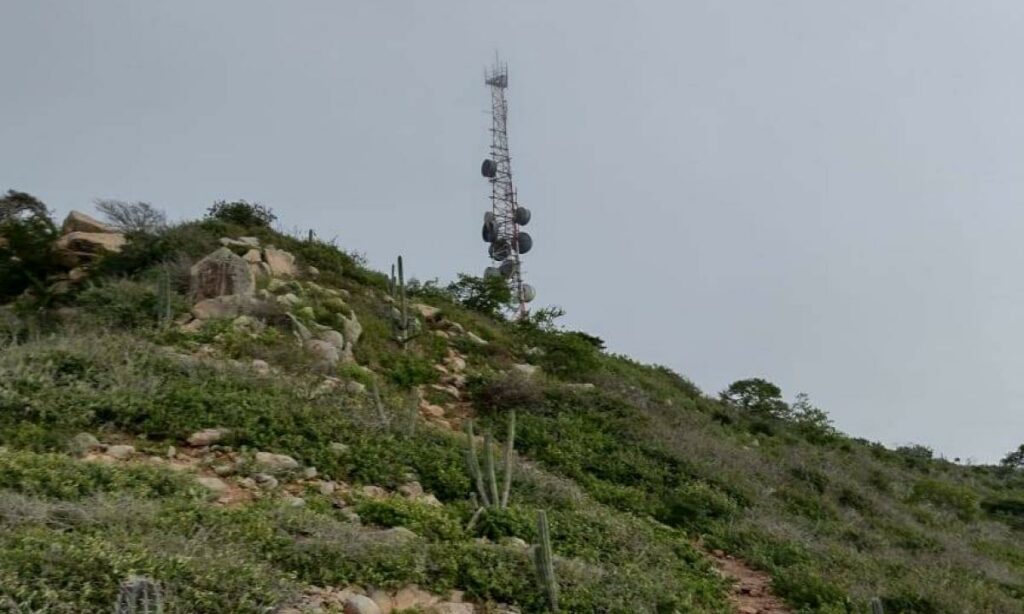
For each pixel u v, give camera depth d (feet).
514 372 55.62
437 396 50.47
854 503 55.06
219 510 24.03
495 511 29.96
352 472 31.86
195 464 29.14
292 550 22.43
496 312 77.15
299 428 33.65
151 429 30.91
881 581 35.81
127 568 18.78
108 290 47.96
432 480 33.40
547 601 24.45
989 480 108.99
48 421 29.71
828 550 39.50
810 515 48.03
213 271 49.78
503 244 95.45
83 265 57.11
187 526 22.08
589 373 64.34
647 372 83.25
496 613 23.34
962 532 59.11
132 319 44.88
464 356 59.16
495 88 104.32
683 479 45.75
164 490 25.27
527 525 29.73
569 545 29.91
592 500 38.17
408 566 23.41
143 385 33.60
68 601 17.46
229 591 19.39
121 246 57.93
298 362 42.80
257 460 29.99
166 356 37.68
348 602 20.99
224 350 42.16
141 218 62.85
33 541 18.93
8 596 16.88
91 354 35.40
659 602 26.94
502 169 100.32
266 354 42.65
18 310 48.49
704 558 35.06
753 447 63.31
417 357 54.80
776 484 51.80
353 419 36.45
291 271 61.46
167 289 45.70
